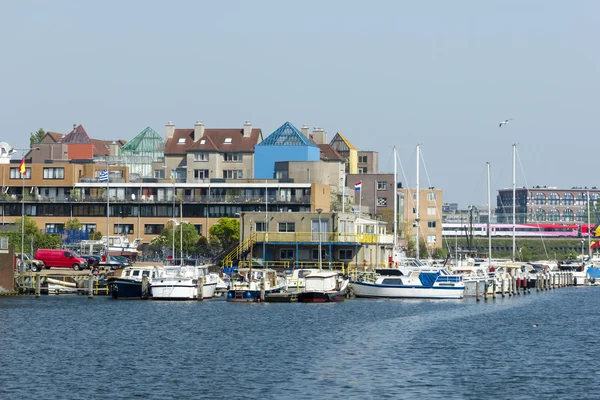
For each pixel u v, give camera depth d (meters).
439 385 154.00
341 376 160.00
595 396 147.62
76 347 189.00
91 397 143.38
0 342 194.38
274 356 179.75
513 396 147.12
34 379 155.12
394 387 152.00
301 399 143.12
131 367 166.75
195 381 155.12
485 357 182.38
